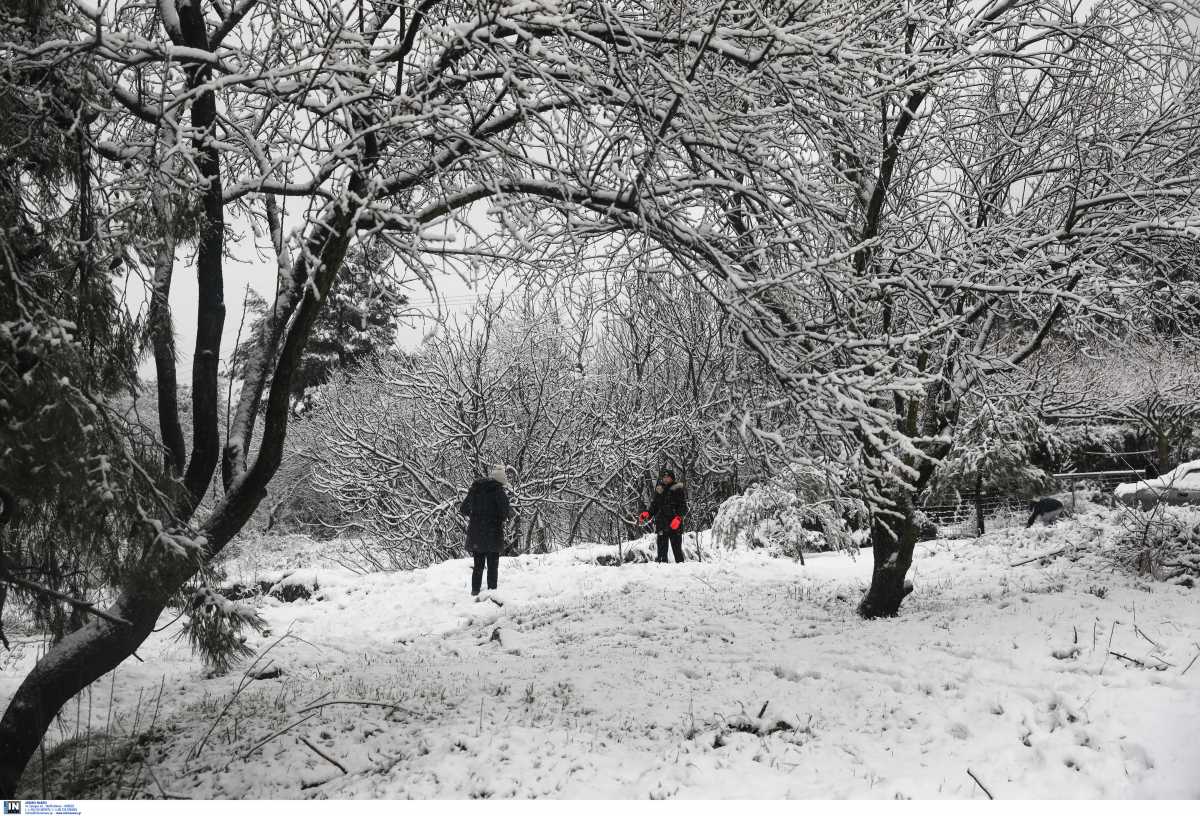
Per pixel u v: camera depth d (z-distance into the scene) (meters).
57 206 5.04
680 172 6.68
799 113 6.28
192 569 5.12
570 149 5.66
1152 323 9.91
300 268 6.51
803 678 7.30
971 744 5.58
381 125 5.16
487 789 5.18
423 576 14.17
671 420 18.48
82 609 4.74
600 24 5.77
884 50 6.30
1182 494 13.43
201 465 6.15
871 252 8.28
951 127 9.36
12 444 4.12
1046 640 7.29
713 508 19.91
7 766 5.14
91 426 4.41
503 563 14.95
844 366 7.36
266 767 5.76
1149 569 10.02
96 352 5.07
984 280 8.66
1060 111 9.49
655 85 6.05
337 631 11.62
